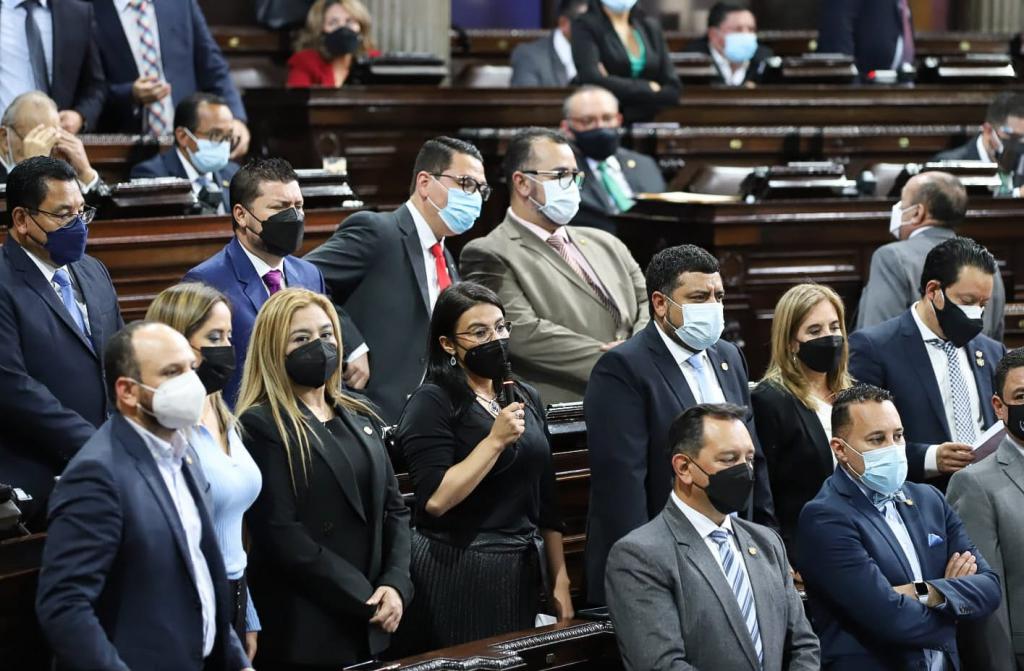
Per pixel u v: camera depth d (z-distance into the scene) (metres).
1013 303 13.75
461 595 8.49
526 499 8.70
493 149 15.00
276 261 9.20
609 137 13.74
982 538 9.15
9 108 11.03
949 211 11.83
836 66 17.92
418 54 15.97
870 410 8.59
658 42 16.03
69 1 13.25
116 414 6.89
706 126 17.14
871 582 8.41
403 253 9.92
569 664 8.37
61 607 6.50
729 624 7.85
